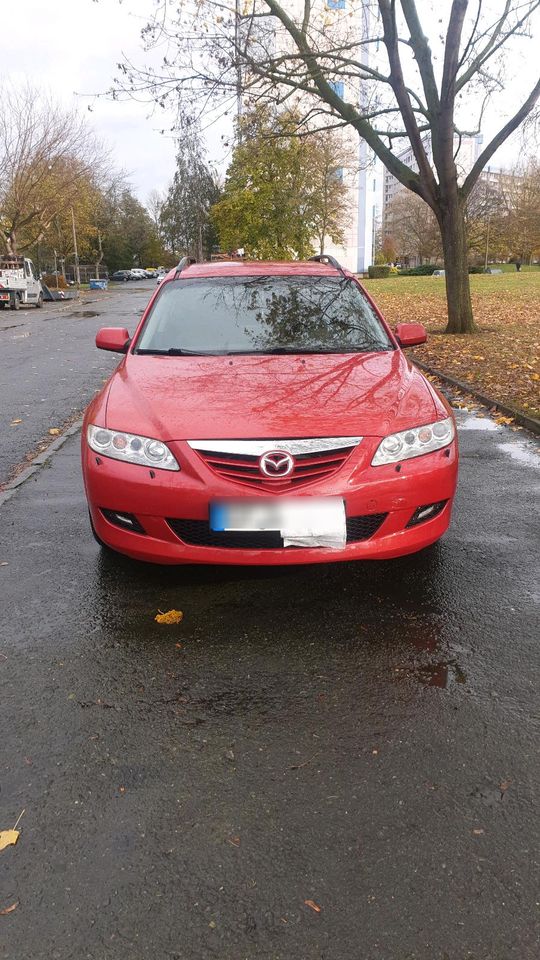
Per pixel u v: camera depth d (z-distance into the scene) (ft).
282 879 6.28
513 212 247.29
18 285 104.37
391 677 9.45
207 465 10.63
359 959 5.55
